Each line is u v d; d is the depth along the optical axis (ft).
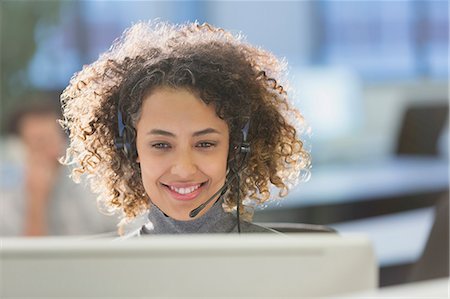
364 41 22.41
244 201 4.97
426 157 16.65
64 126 5.16
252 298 3.01
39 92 17.58
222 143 4.36
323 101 17.12
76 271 2.98
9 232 9.79
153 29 4.88
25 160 9.84
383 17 22.52
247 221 4.86
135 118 4.42
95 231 9.81
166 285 2.99
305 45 21.90
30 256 2.98
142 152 4.39
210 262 3.00
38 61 18.24
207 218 4.57
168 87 4.25
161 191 4.39
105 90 4.84
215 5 21.03
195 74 4.26
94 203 9.86
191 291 2.99
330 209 12.85
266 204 5.15
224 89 4.34
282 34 21.65
